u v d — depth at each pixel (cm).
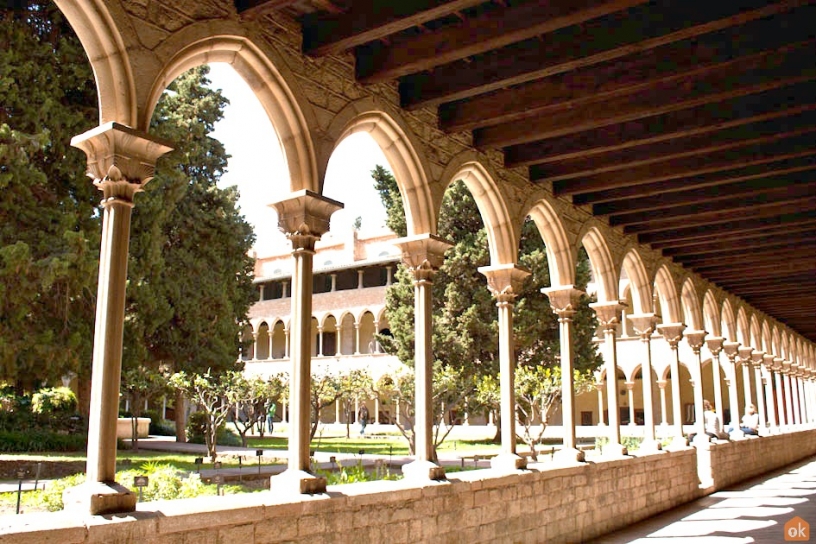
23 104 1202
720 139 809
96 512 407
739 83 657
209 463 1566
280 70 573
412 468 666
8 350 1142
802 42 583
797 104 701
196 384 1781
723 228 1174
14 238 1188
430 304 727
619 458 973
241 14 543
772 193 1020
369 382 1944
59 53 1255
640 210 1056
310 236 589
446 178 762
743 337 1842
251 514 471
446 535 639
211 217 2177
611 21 598
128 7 469
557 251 986
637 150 860
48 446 1780
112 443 432
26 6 1257
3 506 876
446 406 1916
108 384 436
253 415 2206
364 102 661
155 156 476
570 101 693
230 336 2122
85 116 1306
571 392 943
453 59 611
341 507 538
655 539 857
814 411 2844
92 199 1320
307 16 594
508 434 801
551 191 969
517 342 2120
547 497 794
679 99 693
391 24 550
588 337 2220
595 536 877
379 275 3662
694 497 1220
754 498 1222
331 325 3900
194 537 436
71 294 1259
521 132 787
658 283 1354
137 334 1608
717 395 1583
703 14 550
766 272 1498
